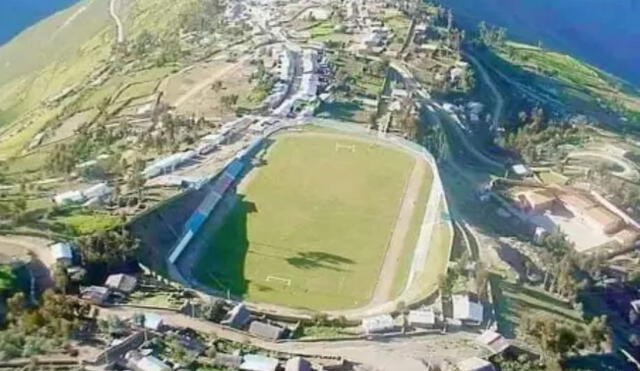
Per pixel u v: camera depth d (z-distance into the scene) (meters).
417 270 177.75
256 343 149.62
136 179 194.38
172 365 140.12
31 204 185.38
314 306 164.62
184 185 196.12
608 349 163.62
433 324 157.62
